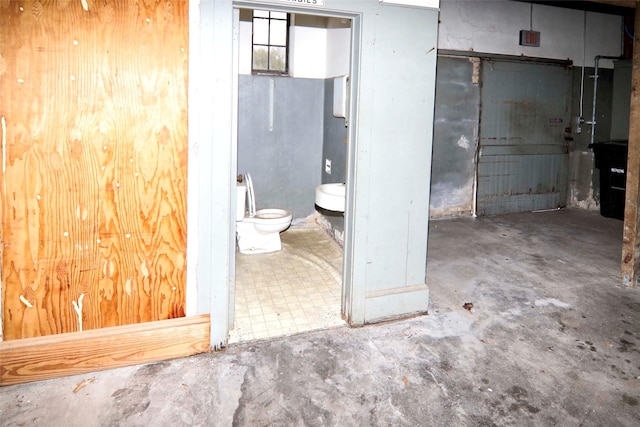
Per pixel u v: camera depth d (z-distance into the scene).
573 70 5.96
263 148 4.64
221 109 2.14
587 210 6.05
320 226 4.93
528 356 2.36
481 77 5.46
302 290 3.24
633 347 2.46
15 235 1.96
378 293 2.67
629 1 3.13
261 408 1.92
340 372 2.19
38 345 2.03
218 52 2.10
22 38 1.84
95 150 2.01
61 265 2.04
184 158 2.14
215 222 2.22
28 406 1.90
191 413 1.88
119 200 2.08
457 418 1.88
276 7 2.21
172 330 2.23
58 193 1.98
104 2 1.93
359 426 1.83
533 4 5.57
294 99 4.66
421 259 2.75
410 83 2.51
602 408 1.94
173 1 2.01
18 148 1.90
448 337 2.54
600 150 5.52
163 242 2.18
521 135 5.80
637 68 3.02
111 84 1.99
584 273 3.61
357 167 2.46
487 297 3.13
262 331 2.58
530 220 5.50
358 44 2.38
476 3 5.28
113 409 1.89
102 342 2.12
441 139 5.41
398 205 2.61
